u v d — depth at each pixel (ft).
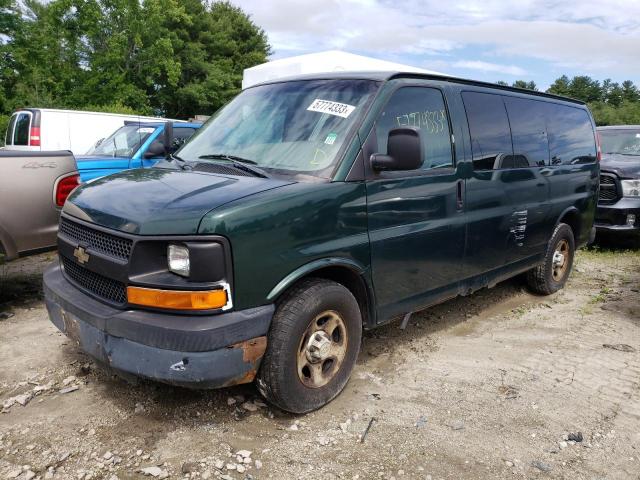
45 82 91.91
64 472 8.84
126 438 9.78
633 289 20.80
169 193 9.96
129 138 29.40
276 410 10.84
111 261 9.46
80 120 40.65
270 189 9.87
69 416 10.44
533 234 17.11
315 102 12.16
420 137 10.68
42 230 15.74
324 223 10.28
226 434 10.00
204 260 8.77
